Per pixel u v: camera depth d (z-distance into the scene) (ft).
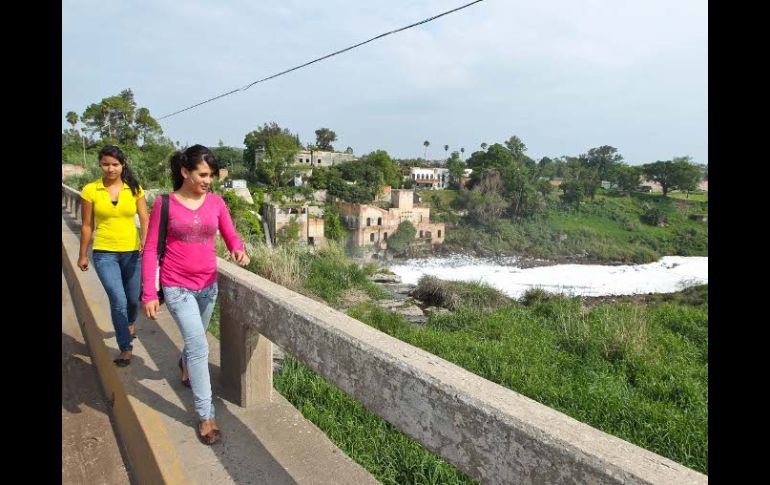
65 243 24.12
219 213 8.48
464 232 217.56
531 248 209.77
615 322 22.84
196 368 7.93
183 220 7.88
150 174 90.58
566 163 342.64
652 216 245.24
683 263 195.52
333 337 5.93
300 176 215.72
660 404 14.75
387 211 190.29
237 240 8.79
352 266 37.45
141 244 11.25
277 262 31.55
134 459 8.47
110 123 177.27
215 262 8.51
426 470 10.09
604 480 3.17
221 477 7.04
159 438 7.73
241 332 8.70
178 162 8.03
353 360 5.58
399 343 5.46
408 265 177.06
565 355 19.80
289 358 15.85
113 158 10.57
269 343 9.01
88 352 13.23
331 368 6.00
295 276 31.27
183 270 8.04
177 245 8.00
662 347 20.58
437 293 35.45
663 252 216.54
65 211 39.22
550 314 27.71
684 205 265.95
